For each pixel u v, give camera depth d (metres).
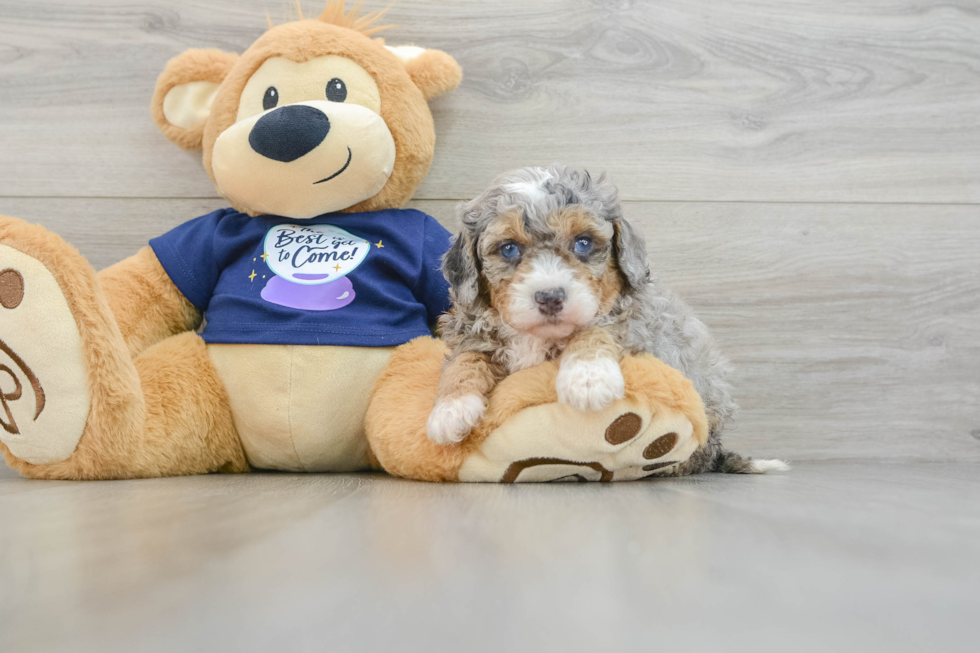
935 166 2.68
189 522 1.11
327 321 2.06
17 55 2.55
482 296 1.84
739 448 2.64
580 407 1.55
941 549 0.92
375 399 2.00
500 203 1.72
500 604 0.68
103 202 2.59
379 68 2.27
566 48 2.64
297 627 0.62
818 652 0.57
